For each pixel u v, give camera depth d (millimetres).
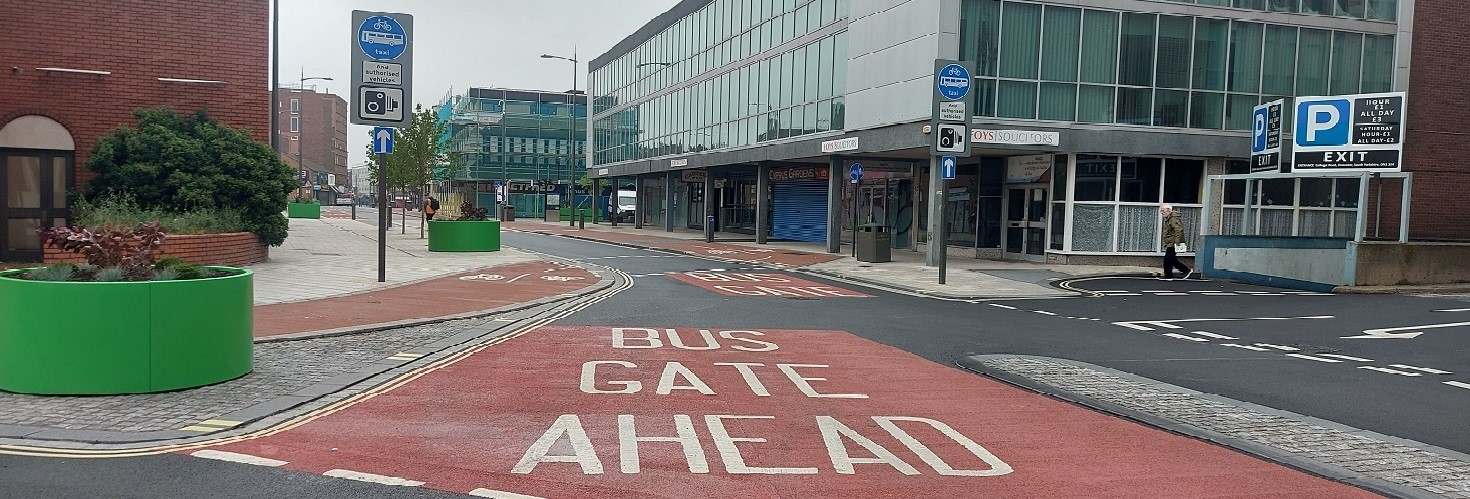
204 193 17812
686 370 8555
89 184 17438
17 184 17578
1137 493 5160
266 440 5809
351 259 21297
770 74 31719
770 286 17797
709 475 5277
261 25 19656
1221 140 23938
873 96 24719
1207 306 15617
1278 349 10961
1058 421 6883
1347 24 24844
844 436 6262
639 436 6098
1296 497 5168
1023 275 20797
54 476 5027
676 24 41375
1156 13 23562
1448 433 6855
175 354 7074
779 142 30688
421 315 11875
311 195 97188
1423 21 25672
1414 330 12766
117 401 6719
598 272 19859
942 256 18625
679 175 44375
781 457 5691
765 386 7922
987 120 22484
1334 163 19609
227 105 19359
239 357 7637
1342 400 8000
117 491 4801
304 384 7441
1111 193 23781
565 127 80750
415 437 5953
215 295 7340
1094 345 11031
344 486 4941
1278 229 25188
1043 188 24406
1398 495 5262
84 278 7227
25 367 6809
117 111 18344
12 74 17484
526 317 12148
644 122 46500
